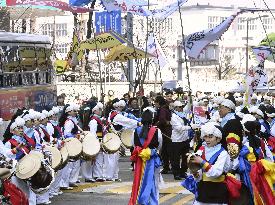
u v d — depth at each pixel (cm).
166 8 2884
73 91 4356
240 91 3691
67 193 1705
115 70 5341
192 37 2262
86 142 1780
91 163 1909
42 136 1620
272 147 1490
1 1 2441
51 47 2736
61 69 3142
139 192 1366
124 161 2509
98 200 1600
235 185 1052
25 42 2467
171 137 1948
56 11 3134
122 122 1881
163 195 1659
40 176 1234
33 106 2511
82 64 4556
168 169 2111
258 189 1155
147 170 1370
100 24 3581
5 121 2111
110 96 2919
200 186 1059
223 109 1401
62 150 1623
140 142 1377
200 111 2212
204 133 1052
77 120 1928
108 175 1923
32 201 1362
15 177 1238
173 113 1941
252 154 1154
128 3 2812
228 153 1088
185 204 1530
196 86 6206
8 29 3338
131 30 3659
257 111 1647
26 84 2453
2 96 2245
